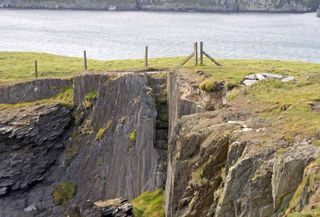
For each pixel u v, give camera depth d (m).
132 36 182.38
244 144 22.67
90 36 180.62
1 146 53.31
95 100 51.44
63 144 52.91
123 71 52.75
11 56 74.06
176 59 61.28
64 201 49.59
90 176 49.06
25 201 51.59
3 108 55.38
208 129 25.80
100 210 37.59
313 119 23.98
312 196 17.41
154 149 43.03
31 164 52.53
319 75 34.03
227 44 157.75
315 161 18.86
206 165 24.48
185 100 36.56
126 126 46.12
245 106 28.98
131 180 44.66
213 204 23.09
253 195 20.42
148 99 44.78
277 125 24.28
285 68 45.66
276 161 19.97
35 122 52.50
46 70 62.44
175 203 26.83
